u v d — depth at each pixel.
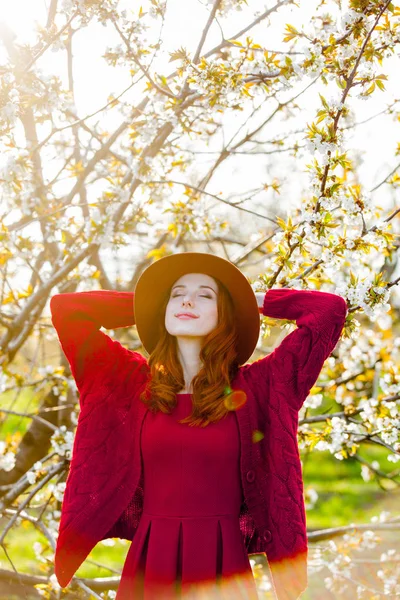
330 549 3.79
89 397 2.39
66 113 3.93
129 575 2.24
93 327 2.47
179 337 2.43
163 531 2.22
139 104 3.76
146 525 2.27
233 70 3.01
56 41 3.09
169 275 2.49
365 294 2.70
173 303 2.43
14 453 4.09
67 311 2.46
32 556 6.03
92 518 2.32
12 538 6.65
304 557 2.23
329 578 3.93
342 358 4.33
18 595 4.38
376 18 2.64
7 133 3.25
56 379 4.37
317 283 2.88
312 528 7.23
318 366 2.36
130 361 2.50
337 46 2.81
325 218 2.70
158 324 2.56
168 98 3.45
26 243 3.96
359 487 8.72
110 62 3.19
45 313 5.03
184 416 2.32
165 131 3.64
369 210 2.73
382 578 3.74
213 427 2.29
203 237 4.63
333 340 2.39
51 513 4.12
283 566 2.23
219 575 2.19
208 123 4.10
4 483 4.59
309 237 2.77
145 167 3.69
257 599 2.24
